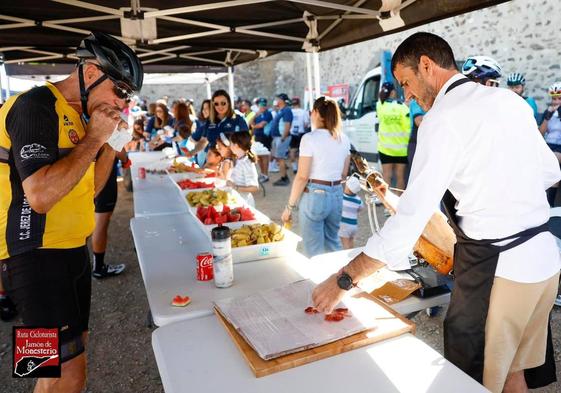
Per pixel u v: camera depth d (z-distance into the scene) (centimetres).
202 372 101
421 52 121
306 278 156
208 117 520
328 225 287
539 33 662
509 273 116
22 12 338
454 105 112
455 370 100
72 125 129
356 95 787
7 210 127
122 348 262
